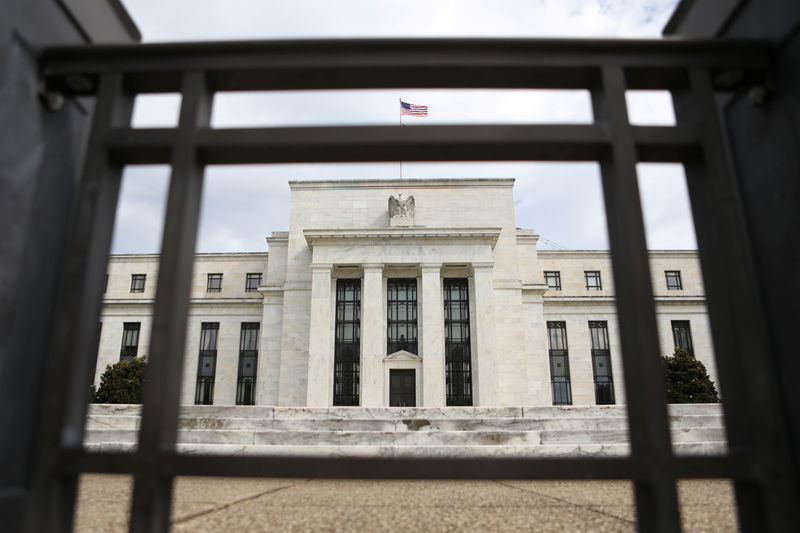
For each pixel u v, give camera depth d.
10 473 2.77
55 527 2.67
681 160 3.23
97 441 13.48
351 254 37.47
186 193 2.91
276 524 5.09
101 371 45.06
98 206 2.96
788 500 2.56
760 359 2.71
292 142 3.02
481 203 41.34
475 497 7.19
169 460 2.59
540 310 42.03
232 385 43.50
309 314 39.22
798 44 2.99
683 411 18.23
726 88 3.35
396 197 41.41
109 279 47.94
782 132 3.09
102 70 3.15
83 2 3.43
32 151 3.05
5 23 2.86
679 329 46.28
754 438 2.65
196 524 5.04
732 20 3.49
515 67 3.17
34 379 2.98
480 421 14.94
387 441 12.64
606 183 3.12
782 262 3.07
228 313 45.41
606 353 45.53
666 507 2.51
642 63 3.17
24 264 2.96
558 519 5.44
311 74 3.23
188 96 3.09
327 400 34.84
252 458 2.61
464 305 38.97
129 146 3.03
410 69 3.19
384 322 37.88
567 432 13.01
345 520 5.37
